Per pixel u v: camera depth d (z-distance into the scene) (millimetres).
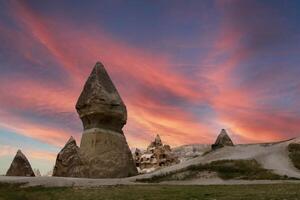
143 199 38312
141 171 115938
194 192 41594
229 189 43844
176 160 126375
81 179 58062
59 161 74188
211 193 40188
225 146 91062
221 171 68250
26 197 46406
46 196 45281
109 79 84625
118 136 81688
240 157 77062
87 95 81125
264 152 83750
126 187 48406
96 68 84125
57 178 56375
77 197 42250
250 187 45688
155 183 59375
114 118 81375
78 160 73812
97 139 78562
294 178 63250
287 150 85000
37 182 53250
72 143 75500
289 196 35688
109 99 80812
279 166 73562
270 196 36125
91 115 79875
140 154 128375
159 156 123500
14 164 81125
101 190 45750
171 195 39875
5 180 53438
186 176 66125
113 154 79188
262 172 67250
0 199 45344
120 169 78938
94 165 76438
